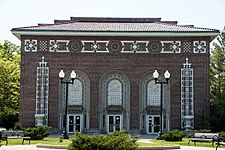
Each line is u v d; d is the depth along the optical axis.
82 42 48.69
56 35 48.41
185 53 48.56
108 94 48.69
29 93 47.78
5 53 74.38
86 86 48.59
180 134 35.84
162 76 48.53
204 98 48.00
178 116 47.84
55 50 48.44
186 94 48.09
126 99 48.66
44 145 28.05
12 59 70.88
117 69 48.53
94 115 48.09
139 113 48.28
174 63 48.53
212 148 29.70
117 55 48.62
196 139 32.47
